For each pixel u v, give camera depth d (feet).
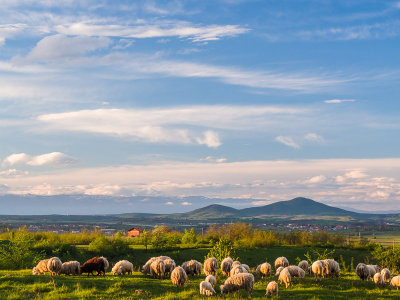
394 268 203.82
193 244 465.06
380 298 107.24
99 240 392.27
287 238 513.86
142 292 109.50
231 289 110.42
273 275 159.84
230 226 524.52
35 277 122.72
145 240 442.09
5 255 202.39
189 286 120.06
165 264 141.69
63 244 359.05
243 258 396.98
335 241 499.92
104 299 101.24
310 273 164.86
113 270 149.59
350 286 123.65
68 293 106.52
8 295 104.22
